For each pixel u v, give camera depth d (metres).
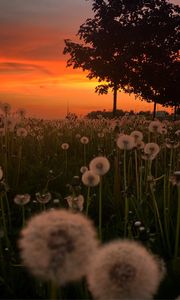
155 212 5.23
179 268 3.96
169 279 3.79
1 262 4.07
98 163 3.95
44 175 7.53
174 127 14.90
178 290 3.73
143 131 12.49
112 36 39.12
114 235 4.70
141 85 39.38
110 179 7.18
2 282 3.88
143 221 5.09
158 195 6.11
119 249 1.99
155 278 1.95
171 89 39.84
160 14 39.88
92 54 39.59
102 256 1.98
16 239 4.66
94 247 1.84
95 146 10.59
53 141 11.59
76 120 16.89
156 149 5.72
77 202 4.14
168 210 5.15
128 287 1.88
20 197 4.43
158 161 8.52
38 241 1.78
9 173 7.55
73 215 1.96
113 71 38.75
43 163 8.62
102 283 1.90
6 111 8.74
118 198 5.84
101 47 39.16
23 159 8.70
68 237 1.79
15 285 3.89
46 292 3.79
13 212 5.63
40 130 13.80
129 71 38.97
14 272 3.97
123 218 5.39
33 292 3.82
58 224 1.84
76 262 1.76
